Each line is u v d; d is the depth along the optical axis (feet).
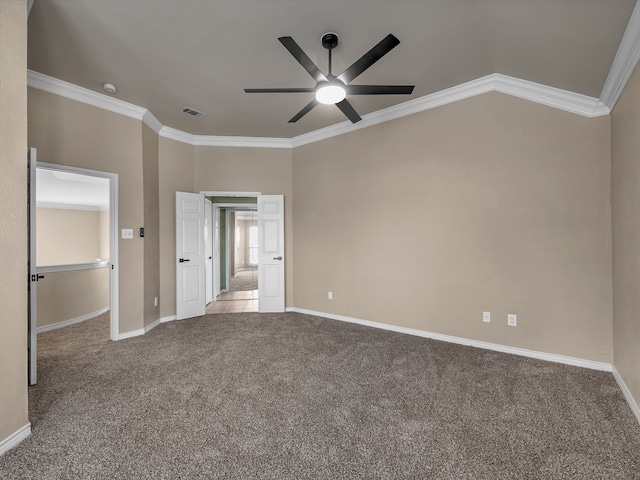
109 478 4.95
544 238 9.65
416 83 10.62
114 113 11.86
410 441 5.83
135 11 7.08
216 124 14.34
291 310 16.66
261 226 16.37
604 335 8.86
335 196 14.80
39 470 5.11
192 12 7.14
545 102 9.57
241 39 8.17
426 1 6.79
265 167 16.44
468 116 10.89
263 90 7.99
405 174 12.45
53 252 29.01
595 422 6.41
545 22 6.89
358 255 13.99
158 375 8.75
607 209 8.79
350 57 9.00
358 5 6.93
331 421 6.49
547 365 9.24
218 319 14.98
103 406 7.09
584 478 4.92
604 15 6.19
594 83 8.28
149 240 13.32
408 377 8.54
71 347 11.11
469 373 8.75
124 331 12.16
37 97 9.81
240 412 6.84
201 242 15.84
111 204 11.85
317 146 15.48
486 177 10.59
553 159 9.49
